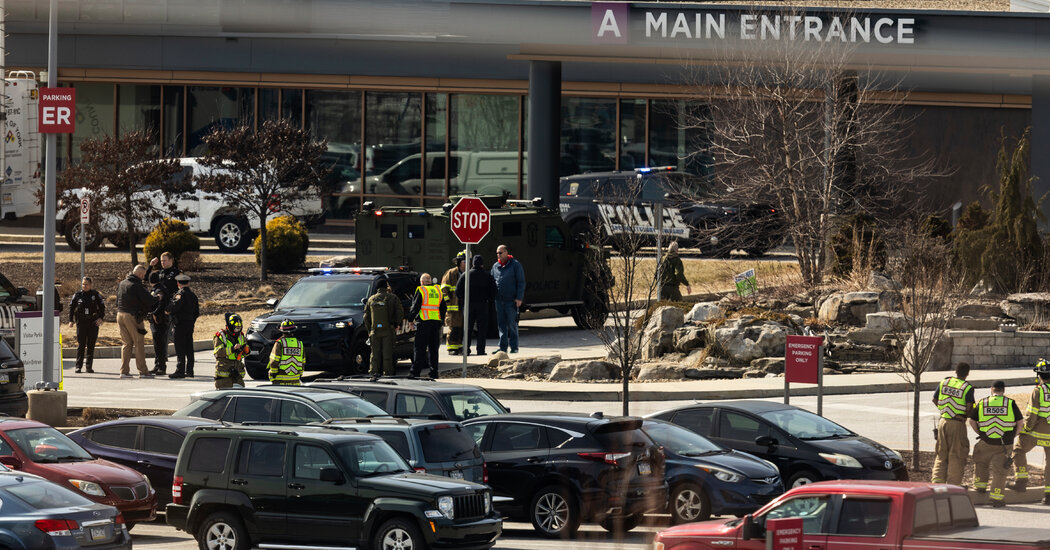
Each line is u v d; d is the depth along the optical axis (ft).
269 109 456.86
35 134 357.61
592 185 419.13
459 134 489.67
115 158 392.47
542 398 258.37
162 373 298.15
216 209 456.04
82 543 125.80
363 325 289.12
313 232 501.56
